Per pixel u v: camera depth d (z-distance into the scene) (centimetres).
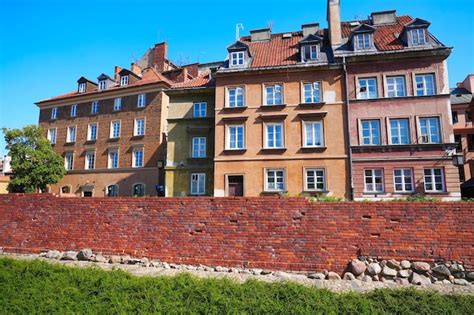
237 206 973
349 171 2111
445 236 828
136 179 3067
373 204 885
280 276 867
